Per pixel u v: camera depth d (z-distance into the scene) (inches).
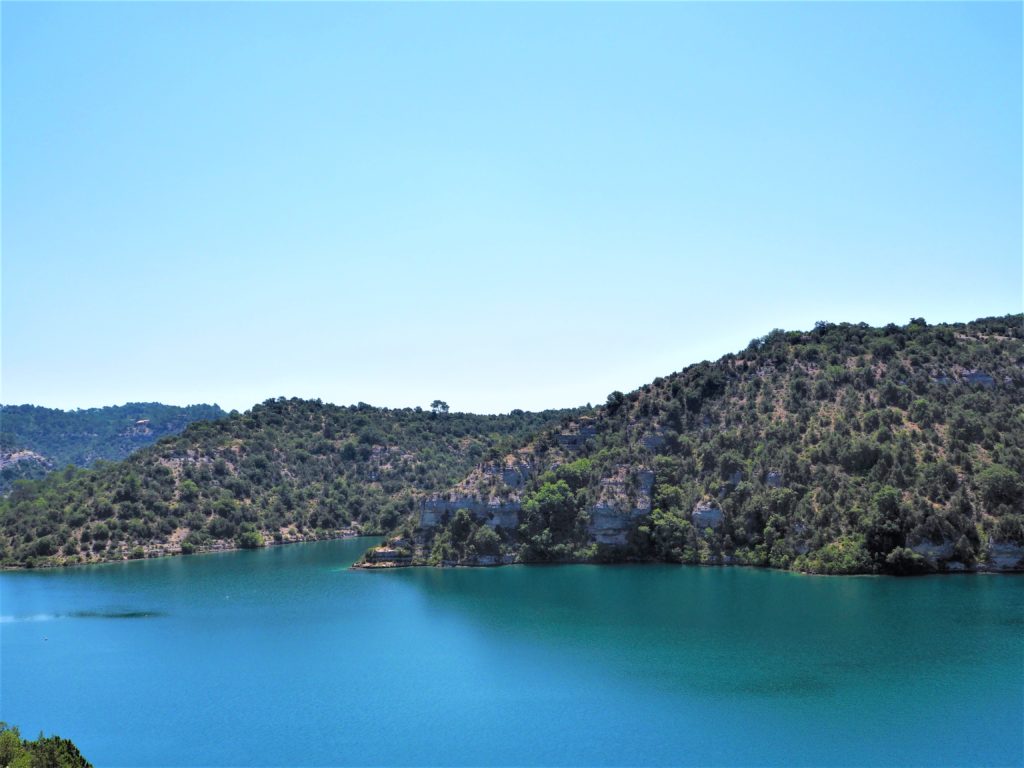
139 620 7829.7
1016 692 5002.5
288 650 6560.0
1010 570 7854.3
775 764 4264.3
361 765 4451.3
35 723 5162.4
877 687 5152.6
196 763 4539.9
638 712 4960.6
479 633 6791.3
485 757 4480.8
